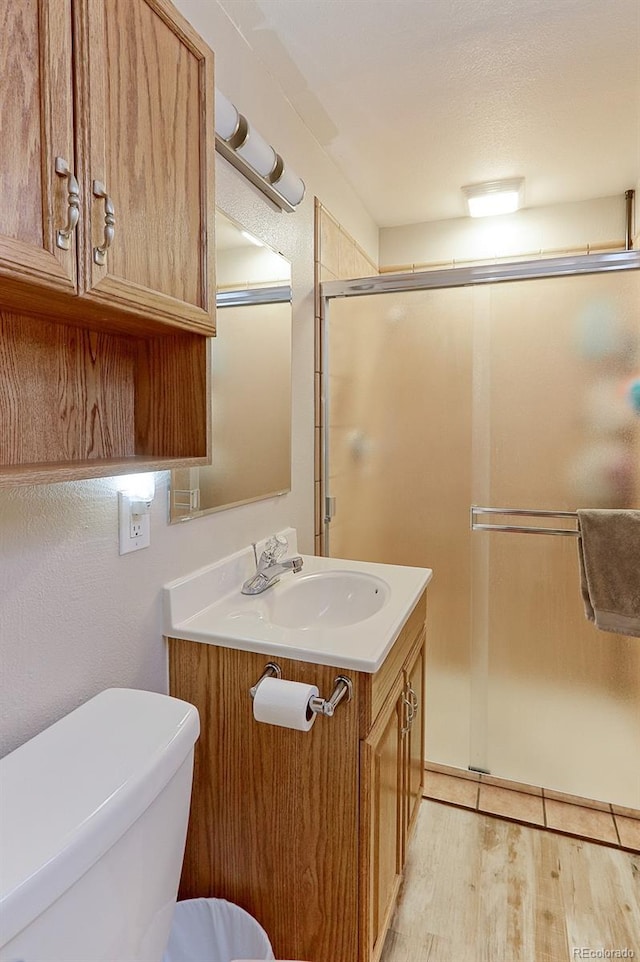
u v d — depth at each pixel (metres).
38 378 0.82
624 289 1.64
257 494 1.53
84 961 0.62
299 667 1.05
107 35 0.68
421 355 1.90
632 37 1.44
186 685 1.15
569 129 1.91
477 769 1.91
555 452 1.75
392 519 1.97
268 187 1.48
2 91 0.54
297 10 1.35
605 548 1.63
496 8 1.35
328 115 1.81
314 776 1.06
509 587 1.83
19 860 0.57
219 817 1.15
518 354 1.77
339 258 2.20
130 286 0.73
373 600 1.44
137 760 0.75
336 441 2.03
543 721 1.82
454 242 2.74
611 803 1.76
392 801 1.24
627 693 1.73
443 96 1.71
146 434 1.01
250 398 1.47
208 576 1.27
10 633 0.80
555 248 2.57
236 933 1.12
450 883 1.47
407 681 1.37
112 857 0.66
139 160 0.75
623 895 1.43
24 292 0.65
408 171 2.21
